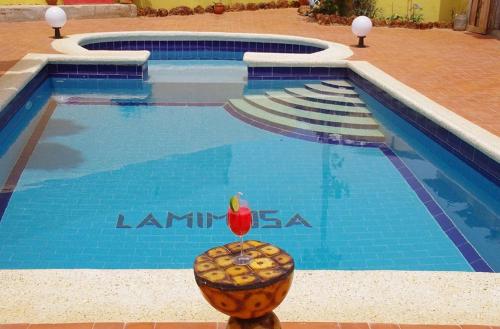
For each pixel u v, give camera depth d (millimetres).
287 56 11266
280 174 6820
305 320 3160
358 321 3154
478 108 7695
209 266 2230
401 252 5191
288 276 2182
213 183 6559
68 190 6340
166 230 5539
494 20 13930
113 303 3303
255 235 5449
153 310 3240
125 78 11039
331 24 15375
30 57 10648
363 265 4992
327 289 3451
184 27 14672
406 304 3320
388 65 10516
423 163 7203
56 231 5492
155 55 13680
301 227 5609
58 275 3572
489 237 5480
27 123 8531
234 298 2107
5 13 14836
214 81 11258
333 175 6801
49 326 3094
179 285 3479
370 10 15859
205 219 5754
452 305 3318
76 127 8398
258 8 17719
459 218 5812
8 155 7293
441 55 11555
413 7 15578
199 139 7973
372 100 9688
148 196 6219
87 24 14836
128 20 15695
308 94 10070
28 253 5121
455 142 6941
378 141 7941
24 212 5840
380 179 6715
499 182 6074
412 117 8148
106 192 6309
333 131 8305
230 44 13688
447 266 4977
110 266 4941
